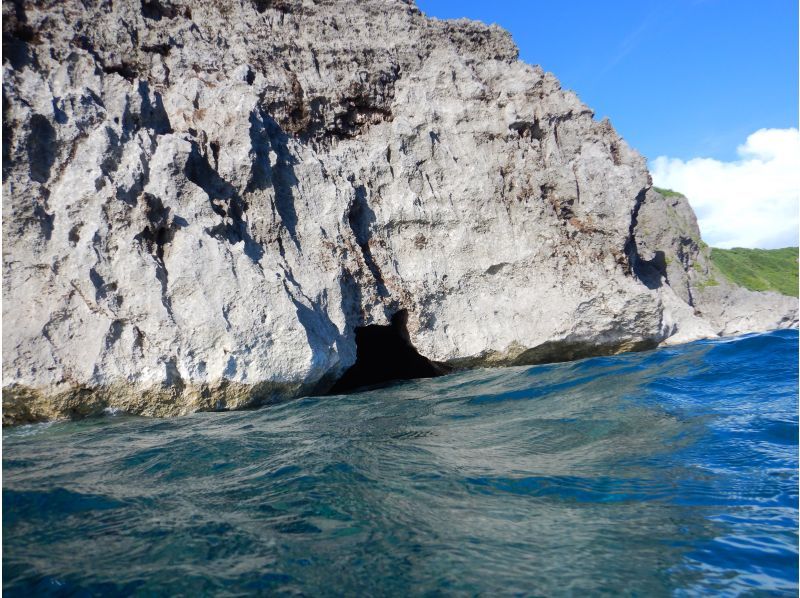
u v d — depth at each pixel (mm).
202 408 8844
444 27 14969
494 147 13984
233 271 9438
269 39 12828
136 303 8578
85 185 8734
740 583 3426
